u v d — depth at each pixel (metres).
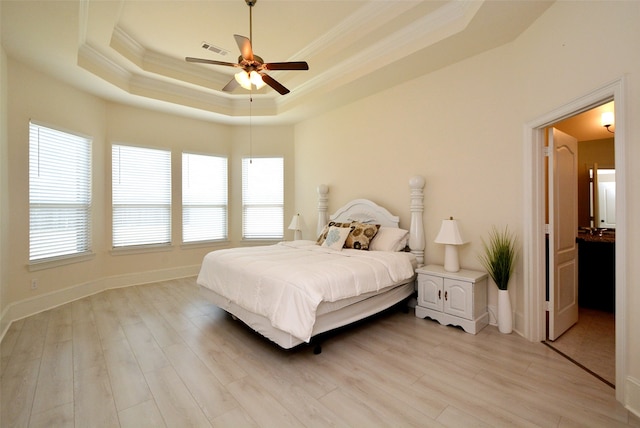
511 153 2.86
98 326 3.10
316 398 1.94
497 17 2.48
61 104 3.73
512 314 2.94
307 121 5.31
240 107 5.20
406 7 2.81
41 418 1.76
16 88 3.22
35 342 2.72
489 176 3.04
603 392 1.97
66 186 3.84
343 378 2.17
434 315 3.18
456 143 3.30
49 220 3.63
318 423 1.72
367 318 3.04
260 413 1.80
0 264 2.93
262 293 2.52
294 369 2.29
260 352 2.57
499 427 1.67
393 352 2.55
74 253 3.96
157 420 1.75
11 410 1.82
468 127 3.20
